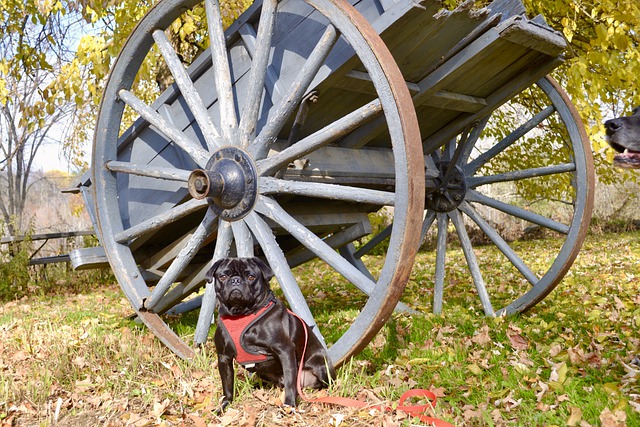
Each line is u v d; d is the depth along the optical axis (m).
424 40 3.85
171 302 5.04
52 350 4.38
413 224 3.13
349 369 3.43
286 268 3.76
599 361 3.71
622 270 7.99
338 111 4.37
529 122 5.18
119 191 4.89
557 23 8.13
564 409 3.05
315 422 2.98
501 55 4.27
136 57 4.46
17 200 17.86
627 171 9.25
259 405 3.22
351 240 5.54
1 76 8.45
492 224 14.79
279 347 3.09
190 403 3.38
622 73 6.82
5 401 3.45
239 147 3.88
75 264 4.74
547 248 11.79
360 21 3.30
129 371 3.95
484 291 5.23
